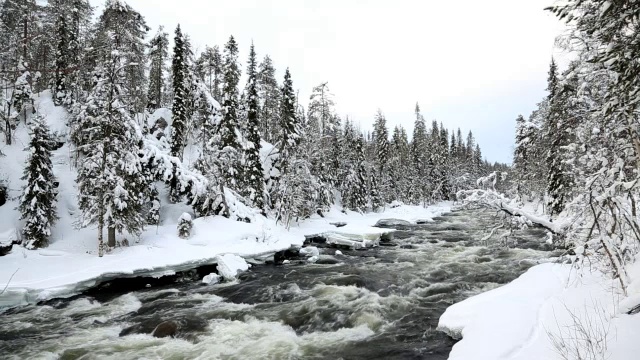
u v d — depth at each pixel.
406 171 67.94
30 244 22.17
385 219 46.16
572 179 12.23
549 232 11.09
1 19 38.75
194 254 21.69
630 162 9.05
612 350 5.70
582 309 7.66
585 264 9.99
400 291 15.97
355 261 23.34
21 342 11.76
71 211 28.06
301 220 38.62
